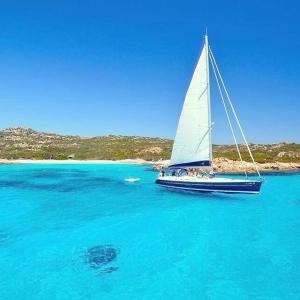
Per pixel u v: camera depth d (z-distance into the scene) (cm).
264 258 1867
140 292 1481
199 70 3641
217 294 1468
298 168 7894
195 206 3216
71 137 15475
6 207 3166
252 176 6184
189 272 1681
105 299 1423
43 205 3272
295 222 2634
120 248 2009
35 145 12394
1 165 8762
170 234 2291
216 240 2167
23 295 1448
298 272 1691
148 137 14725
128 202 3419
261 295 1463
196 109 3706
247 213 2942
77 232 2330
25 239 2166
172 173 4175
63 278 1608
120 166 8975
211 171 3738
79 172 7056
